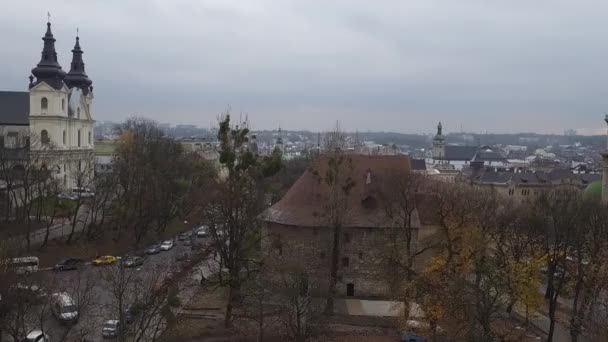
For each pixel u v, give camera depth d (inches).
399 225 3043.8
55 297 2583.7
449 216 2839.6
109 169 7071.9
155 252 4106.8
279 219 3198.8
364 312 2903.5
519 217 4202.8
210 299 3016.7
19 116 6200.8
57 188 4446.4
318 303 2918.3
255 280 2812.5
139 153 5408.5
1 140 4512.8
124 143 6456.7
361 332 2640.3
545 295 3368.6
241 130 2778.1
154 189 4539.9
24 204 4234.7
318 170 3336.6
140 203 4335.6
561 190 5433.1
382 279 3120.1
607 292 2635.3
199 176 4411.9
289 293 2564.0
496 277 2438.5
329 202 3070.9
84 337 2332.7
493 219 3882.9
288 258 3144.7
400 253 2967.5
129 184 4682.6
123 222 4488.2
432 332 2426.2
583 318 2484.0
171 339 2412.6
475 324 2253.9
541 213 3671.3
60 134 5984.3
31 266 3181.6
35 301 2336.4
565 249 2837.1
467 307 2255.2
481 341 2149.4
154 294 2397.9
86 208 5182.1
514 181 7426.2
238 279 2711.6
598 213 3412.9
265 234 3248.0
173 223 5349.4
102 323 2492.6
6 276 2298.2
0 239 3764.8
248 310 2726.4
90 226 4281.5
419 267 3144.7
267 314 2628.0
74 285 2997.0
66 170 6008.9
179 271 3420.3
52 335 2370.8
